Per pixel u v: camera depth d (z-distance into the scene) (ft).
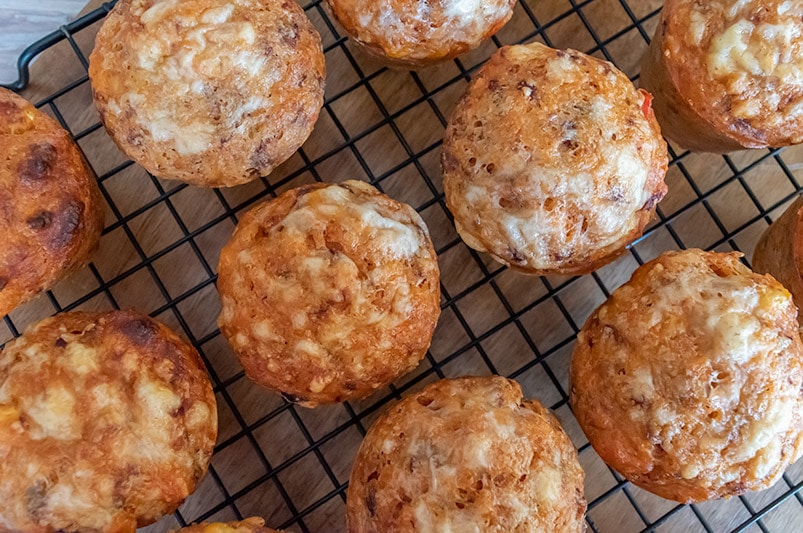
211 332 0.95
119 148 0.88
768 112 0.87
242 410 0.95
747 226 0.98
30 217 0.82
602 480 0.95
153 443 0.79
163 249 0.96
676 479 0.82
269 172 0.89
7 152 0.82
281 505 0.93
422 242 0.86
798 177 0.99
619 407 0.81
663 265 0.85
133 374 0.80
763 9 0.85
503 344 0.97
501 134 0.82
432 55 0.90
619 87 0.86
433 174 0.98
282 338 0.81
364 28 0.87
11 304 0.85
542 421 0.82
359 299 0.80
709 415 0.79
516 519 0.75
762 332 0.80
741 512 0.95
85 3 1.02
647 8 1.01
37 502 0.76
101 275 0.95
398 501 0.77
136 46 0.82
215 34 0.82
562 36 1.00
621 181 0.82
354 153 0.97
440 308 0.90
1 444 0.77
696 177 0.99
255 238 0.84
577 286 0.98
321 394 0.84
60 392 0.78
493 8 0.88
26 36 1.00
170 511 0.84
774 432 0.79
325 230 0.82
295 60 0.85
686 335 0.80
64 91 0.94
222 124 0.83
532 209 0.81
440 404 0.81
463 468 0.76
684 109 0.92
